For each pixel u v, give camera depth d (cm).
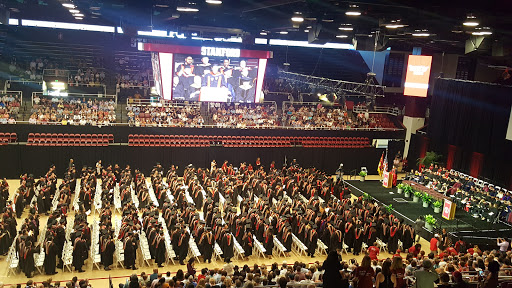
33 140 3694
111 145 3847
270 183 3534
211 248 2427
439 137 4228
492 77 4519
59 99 4303
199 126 4106
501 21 2020
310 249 2578
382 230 2769
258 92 2933
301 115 4706
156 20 2961
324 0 2023
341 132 4462
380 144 4569
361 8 2130
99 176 3606
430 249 2681
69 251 2320
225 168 3872
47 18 4538
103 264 2280
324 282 1052
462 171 4066
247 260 2517
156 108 4338
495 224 3078
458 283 1355
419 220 2961
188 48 2762
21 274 2191
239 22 3462
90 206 3003
